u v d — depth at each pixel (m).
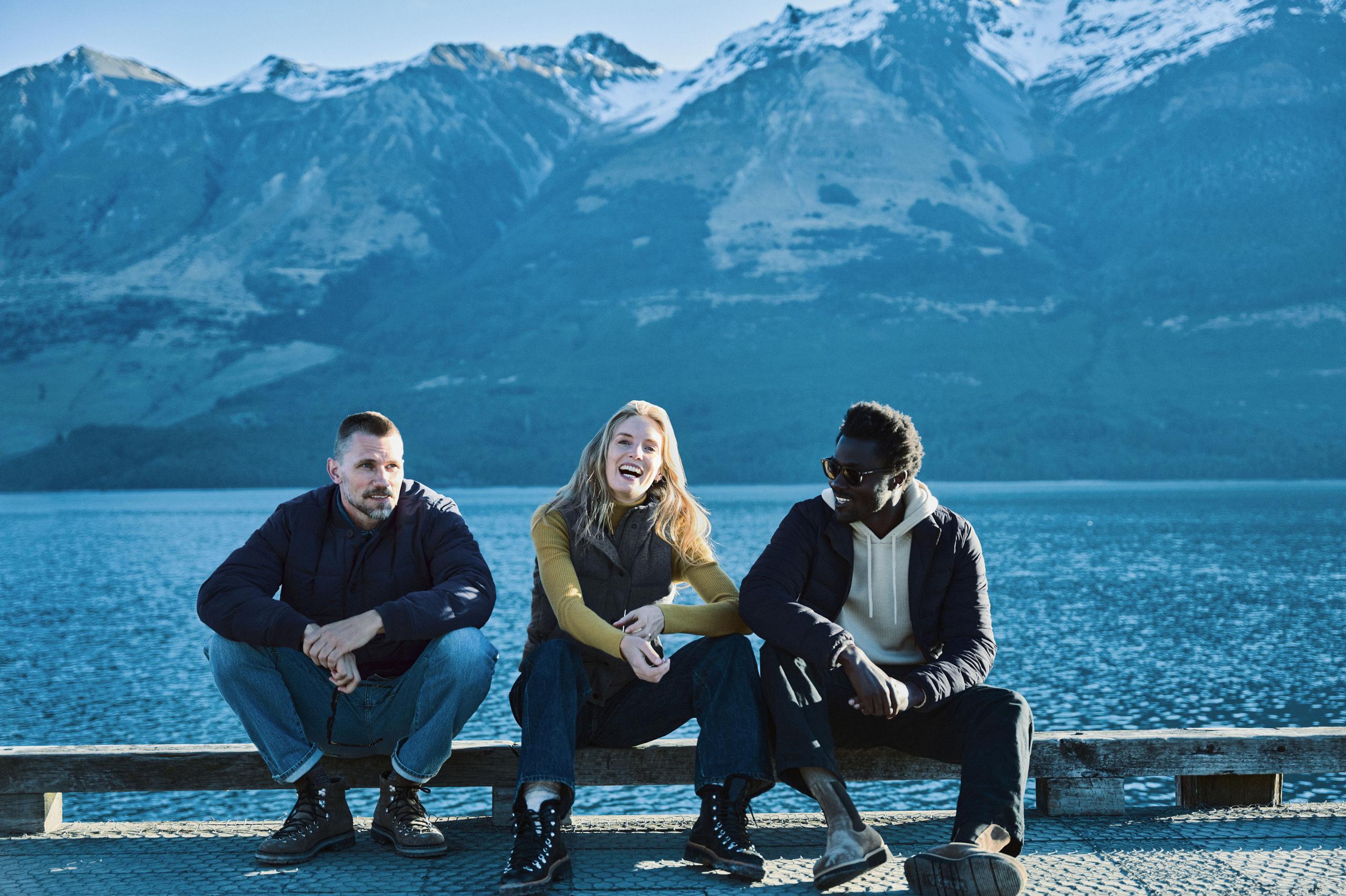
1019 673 26.83
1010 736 2.61
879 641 2.96
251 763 2.98
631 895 2.47
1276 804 3.15
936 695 2.67
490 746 3.04
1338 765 3.07
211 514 124.62
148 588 51.38
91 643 33.94
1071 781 3.07
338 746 2.87
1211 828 2.93
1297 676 26.16
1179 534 77.12
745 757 2.64
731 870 2.55
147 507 146.62
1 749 3.01
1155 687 24.95
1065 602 40.81
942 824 3.10
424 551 2.96
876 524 2.92
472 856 2.78
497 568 54.50
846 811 2.54
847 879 2.47
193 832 2.99
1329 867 2.61
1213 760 3.06
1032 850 2.76
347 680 2.66
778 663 2.71
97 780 2.96
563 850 2.55
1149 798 13.12
